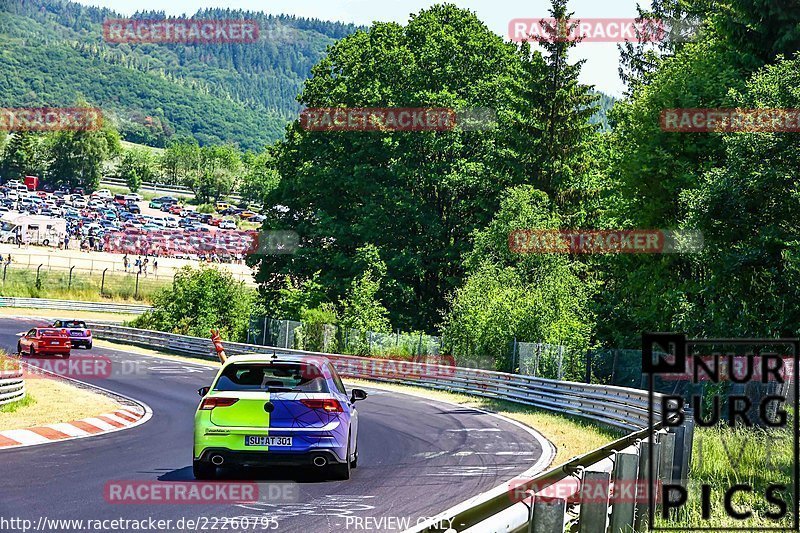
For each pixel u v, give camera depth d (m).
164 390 38.41
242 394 14.72
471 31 77.06
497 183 70.88
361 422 28.00
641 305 47.22
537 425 28.70
